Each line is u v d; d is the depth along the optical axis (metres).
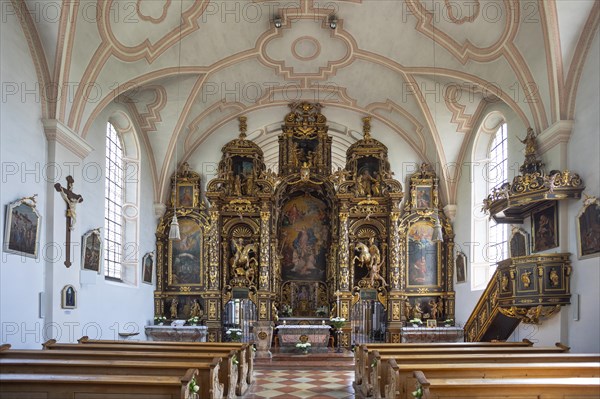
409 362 10.69
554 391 7.56
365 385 12.91
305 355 20.25
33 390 7.78
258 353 19.84
